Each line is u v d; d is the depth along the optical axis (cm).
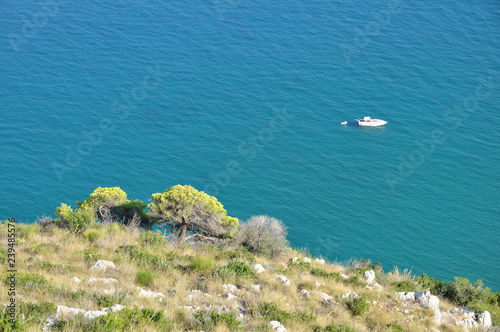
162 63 11750
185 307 1638
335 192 8144
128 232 2869
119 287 1783
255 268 2198
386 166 8950
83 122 9531
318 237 6994
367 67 12044
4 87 10450
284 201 7825
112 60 11775
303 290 2017
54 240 2608
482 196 8244
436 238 7144
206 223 3247
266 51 12438
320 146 9375
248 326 1583
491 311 2148
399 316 1881
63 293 1639
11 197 7369
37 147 8669
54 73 11131
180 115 9969
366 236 7075
